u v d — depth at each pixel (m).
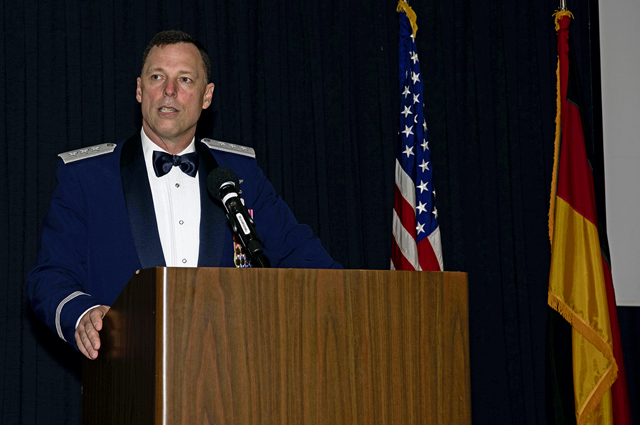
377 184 3.71
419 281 1.27
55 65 3.21
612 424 3.43
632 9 4.02
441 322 1.28
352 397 1.17
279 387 1.12
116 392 1.23
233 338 1.10
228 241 1.95
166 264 1.89
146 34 3.37
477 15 4.03
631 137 3.90
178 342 1.06
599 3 4.00
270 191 2.15
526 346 3.82
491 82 4.02
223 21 3.54
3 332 2.95
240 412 1.09
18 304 2.99
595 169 3.85
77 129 3.19
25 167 3.09
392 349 1.22
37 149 3.12
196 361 1.07
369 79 3.79
